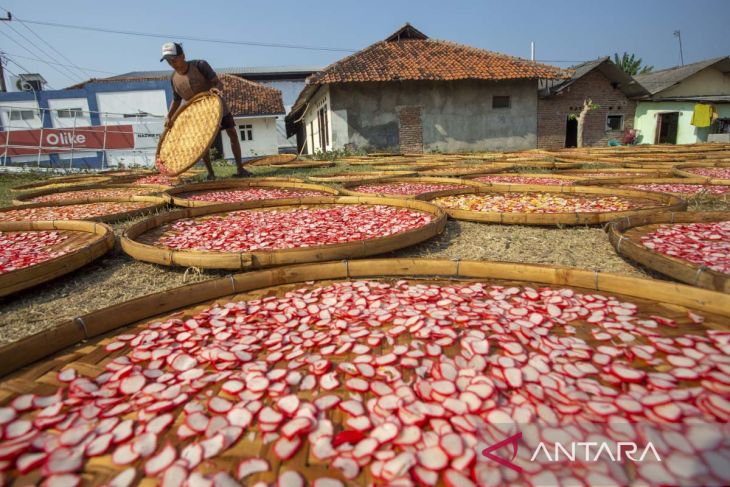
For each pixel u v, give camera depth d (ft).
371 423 4.25
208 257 9.50
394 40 68.64
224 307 7.01
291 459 3.92
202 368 5.33
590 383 4.71
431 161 38.52
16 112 59.11
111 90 62.44
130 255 10.87
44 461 3.94
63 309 8.58
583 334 5.90
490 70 59.26
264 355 5.66
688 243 9.68
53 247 11.41
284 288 7.87
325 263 8.21
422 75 56.29
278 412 4.47
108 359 5.65
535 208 15.01
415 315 6.37
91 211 17.10
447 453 3.78
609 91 68.18
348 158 47.96
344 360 5.42
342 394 4.81
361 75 55.77
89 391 4.91
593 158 34.47
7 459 3.93
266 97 76.54
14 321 8.09
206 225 13.29
